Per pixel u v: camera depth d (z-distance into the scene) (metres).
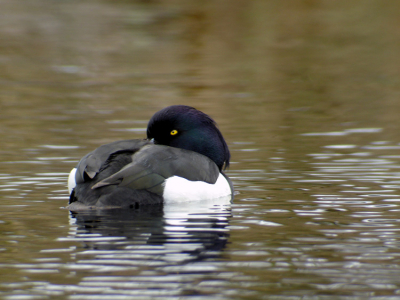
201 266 5.92
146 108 19.34
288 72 27.19
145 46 34.38
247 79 25.42
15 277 5.68
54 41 35.56
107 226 7.37
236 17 43.22
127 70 27.42
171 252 6.34
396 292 5.34
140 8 46.41
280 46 34.38
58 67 28.28
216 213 8.08
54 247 6.53
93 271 5.80
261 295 5.25
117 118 17.72
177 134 9.91
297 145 13.92
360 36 36.97
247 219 7.77
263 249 6.48
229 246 6.55
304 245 6.62
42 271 5.82
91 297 5.21
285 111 19.11
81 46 34.12
